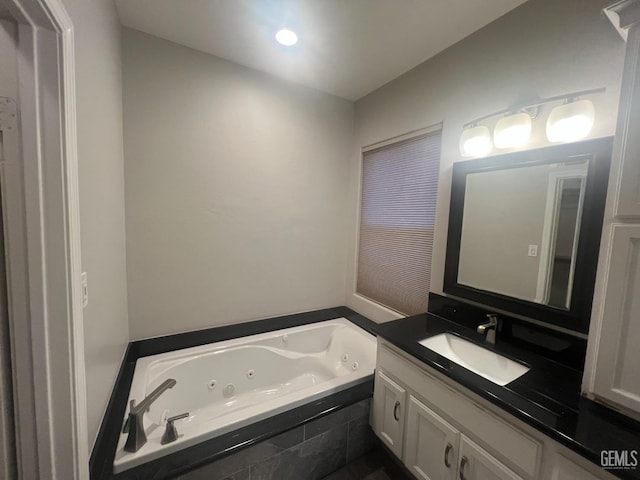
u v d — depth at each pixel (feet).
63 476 2.63
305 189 8.01
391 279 7.51
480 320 5.10
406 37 5.45
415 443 4.42
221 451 3.79
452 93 5.65
